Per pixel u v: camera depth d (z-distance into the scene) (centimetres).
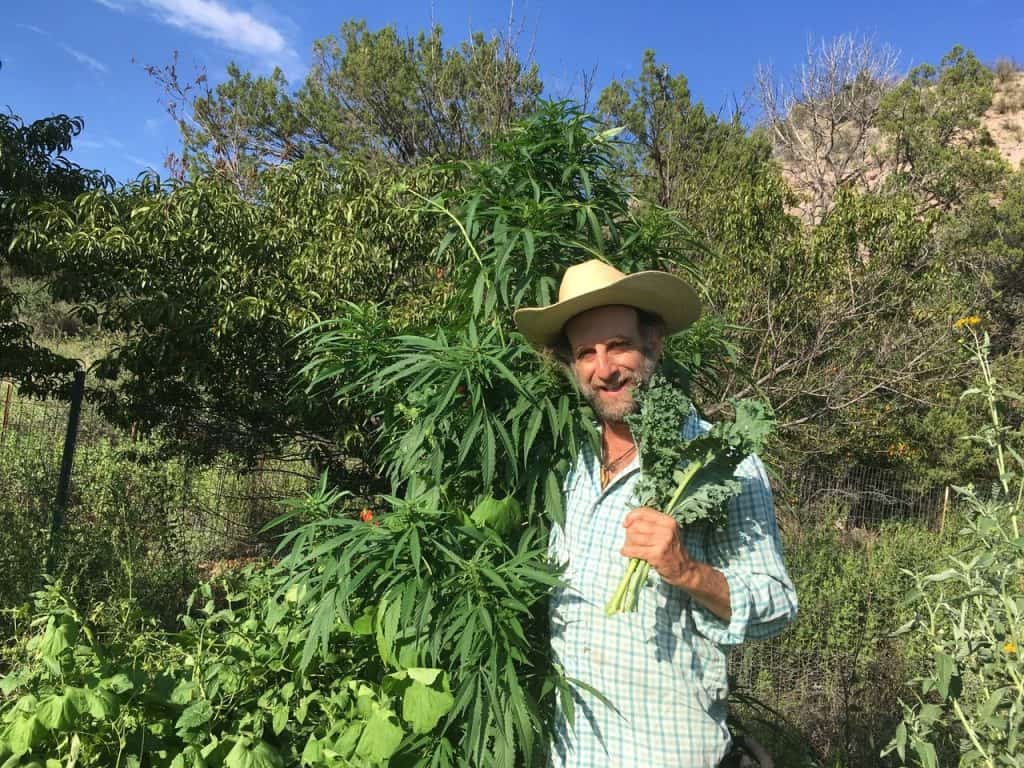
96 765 193
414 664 192
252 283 575
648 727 171
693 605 170
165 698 209
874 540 715
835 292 798
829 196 1541
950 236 1201
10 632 402
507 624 172
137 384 626
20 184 626
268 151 1445
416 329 246
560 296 194
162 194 584
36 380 667
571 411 195
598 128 248
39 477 623
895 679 407
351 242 576
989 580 219
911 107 1585
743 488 169
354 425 564
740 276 795
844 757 348
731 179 942
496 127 1030
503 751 165
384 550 180
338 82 1366
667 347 232
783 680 434
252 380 597
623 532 177
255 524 743
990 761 202
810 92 1697
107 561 532
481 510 195
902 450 948
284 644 216
